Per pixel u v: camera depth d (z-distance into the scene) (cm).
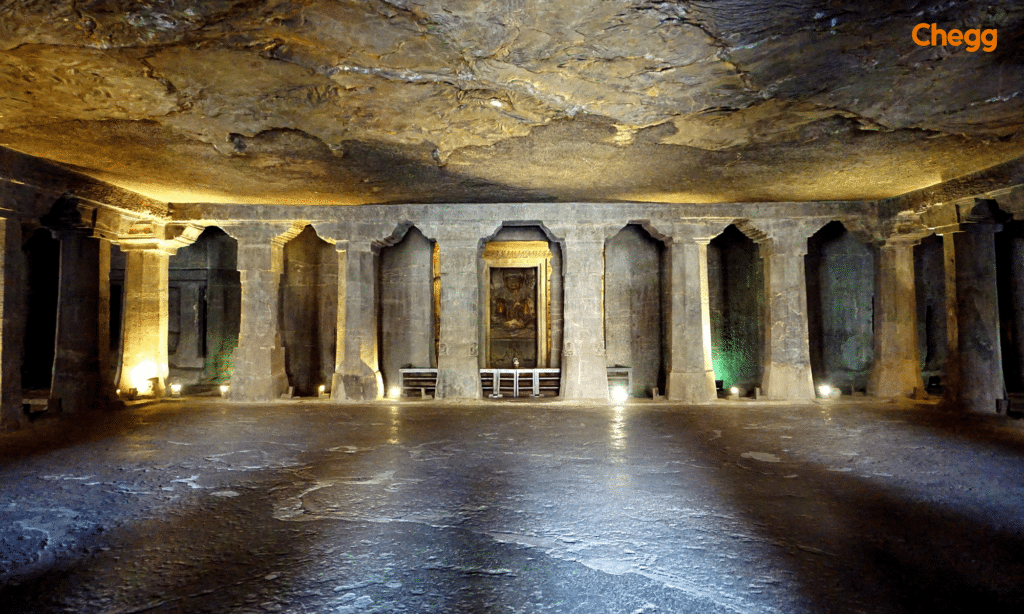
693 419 966
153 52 527
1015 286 1326
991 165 912
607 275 1424
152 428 885
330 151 828
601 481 572
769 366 1222
